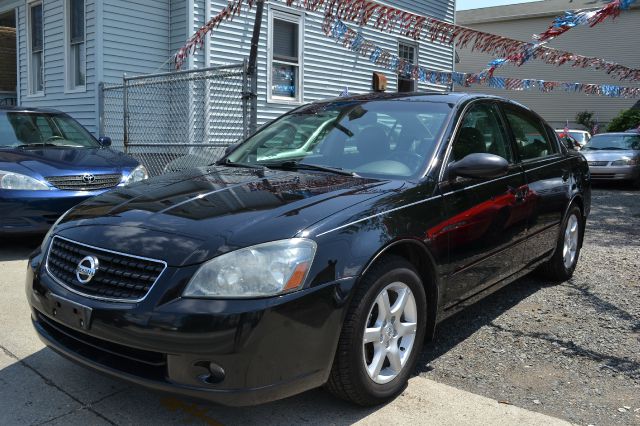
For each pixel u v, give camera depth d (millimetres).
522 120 4742
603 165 14078
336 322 2635
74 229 3004
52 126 7652
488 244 3734
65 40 10984
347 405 3002
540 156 4805
